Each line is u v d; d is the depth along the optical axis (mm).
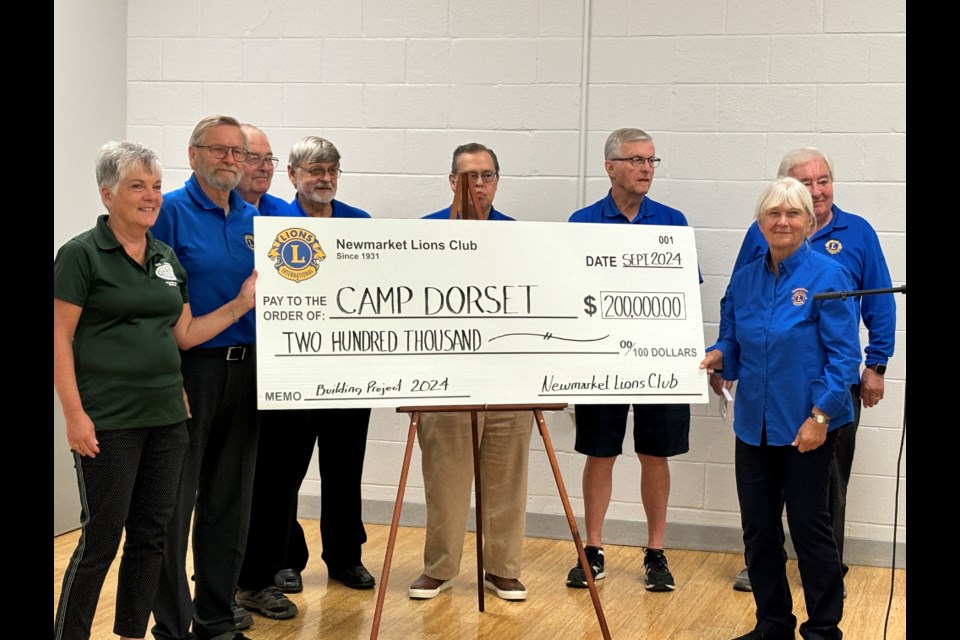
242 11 5469
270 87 5469
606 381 3539
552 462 3469
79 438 2936
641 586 4480
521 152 5227
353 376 3379
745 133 4996
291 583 4281
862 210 4887
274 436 4020
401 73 5340
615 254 3607
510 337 3490
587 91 5137
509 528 4242
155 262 3145
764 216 3529
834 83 4891
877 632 3889
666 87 5059
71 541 4871
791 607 3619
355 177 5414
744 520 3623
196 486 3488
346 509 4383
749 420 3564
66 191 5047
